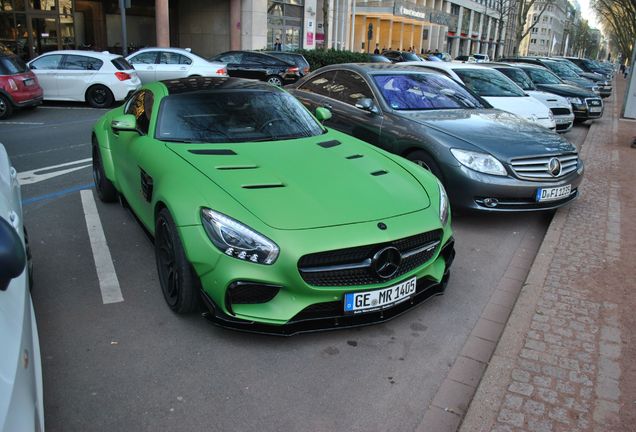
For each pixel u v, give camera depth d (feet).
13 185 10.58
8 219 8.48
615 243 16.40
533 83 41.19
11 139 31.53
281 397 9.25
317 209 10.47
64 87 45.98
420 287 11.69
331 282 10.14
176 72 53.42
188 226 10.23
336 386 9.61
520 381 9.51
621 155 31.22
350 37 136.87
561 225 18.02
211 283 10.01
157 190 11.57
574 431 8.32
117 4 89.40
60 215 18.12
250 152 12.67
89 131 34.53
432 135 18.16
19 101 39.37
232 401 9.11
